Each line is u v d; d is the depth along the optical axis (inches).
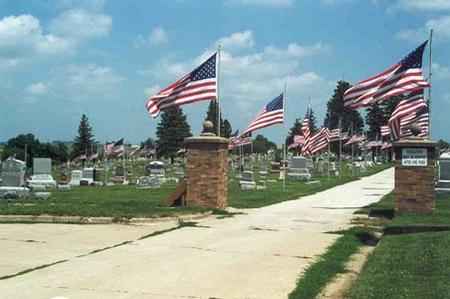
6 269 434.3
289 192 1350.9
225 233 641.0
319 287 389.1
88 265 451.2
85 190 1466.5
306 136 2085.4
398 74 841.5
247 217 804.6
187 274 422.0
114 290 370.9
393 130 1102.4
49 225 690.2
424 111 1111.6
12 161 1190.3
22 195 1146.0
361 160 3838.6
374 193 1348.4
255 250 528.7
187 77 877.8
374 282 382.0
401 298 334.3
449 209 840.9
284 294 367.2
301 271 436.5
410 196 791.7
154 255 498.0
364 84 860.6
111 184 1868.8
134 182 1983.3
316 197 1214.9
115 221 713.0
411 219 716.0
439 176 1175.6
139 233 632.4
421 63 836.6
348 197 1213.7
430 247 505.0
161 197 1157.1
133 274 419.5
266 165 2881.4
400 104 1056.2
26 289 371.2
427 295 339.6
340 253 523.8
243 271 434.9
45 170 1630.2
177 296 358.0
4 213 730.8
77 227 674.8
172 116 4045.3
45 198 1114.1
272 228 689.6
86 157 3784.5
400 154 796.0
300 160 2080.5
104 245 550.3
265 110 1311.5
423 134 1057.5
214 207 855.1
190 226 695.7
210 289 377.4
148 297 354.3
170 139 4042.8
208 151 858.1
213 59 875.4
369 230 680.4
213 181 856.3
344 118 4074.8
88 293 362.6
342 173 2620.6
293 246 554.6
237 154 3651.6
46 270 431.5
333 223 743.1
